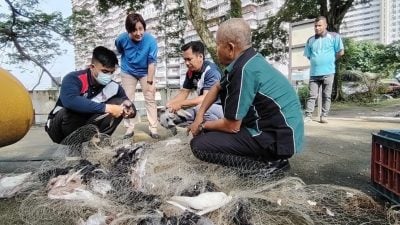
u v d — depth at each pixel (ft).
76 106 9.29
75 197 6.42
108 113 9.64
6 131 7.59
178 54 54.13
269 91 7.22
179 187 6.52
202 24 29.27
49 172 7.70
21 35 47.88
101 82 9.63
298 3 45.60
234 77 7.20
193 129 8.43
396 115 22.90
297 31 22.99
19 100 7.80
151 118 14.11
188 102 11.27
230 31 7.32
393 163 6.76
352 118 21.43
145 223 5.33
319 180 8.39
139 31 13.96
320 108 19.11
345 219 6.13
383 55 60.85
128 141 10.75
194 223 5.23
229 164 7.64
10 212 6.59
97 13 52.90
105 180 7.02
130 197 6.31
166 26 52.90
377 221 6.06
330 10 43.93
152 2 47.91
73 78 9.59
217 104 10.44
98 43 51.52
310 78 19.10
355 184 8.11
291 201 6.49
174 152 8.44
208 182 6.73
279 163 7.57
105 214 5.88
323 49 18.35
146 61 14.40
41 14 47.57
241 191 6.55
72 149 9.07
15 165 10.22
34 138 16.01
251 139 7.41
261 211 6.00
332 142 13.23
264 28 49.34
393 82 51.65
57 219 6.09
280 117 7.25
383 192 7.12
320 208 6.51
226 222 5.65
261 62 7.32
